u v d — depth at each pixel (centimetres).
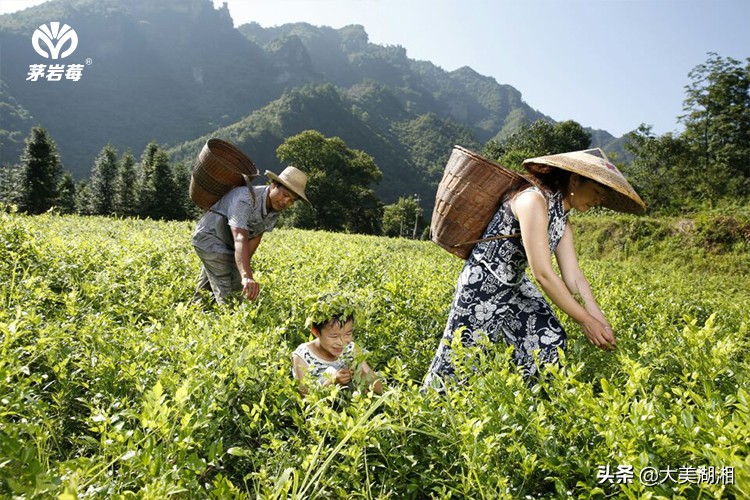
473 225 363
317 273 708
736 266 2256
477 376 294
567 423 261
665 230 2594
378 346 433
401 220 9169
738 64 5191
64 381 309
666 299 692
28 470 192
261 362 329
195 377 293
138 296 516
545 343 358
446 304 539
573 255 378
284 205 552
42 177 5816
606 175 331
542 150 7062
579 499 221
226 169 533
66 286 545
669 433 234
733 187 4331
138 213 6638
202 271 584
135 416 235
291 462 255
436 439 273
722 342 314
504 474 245
